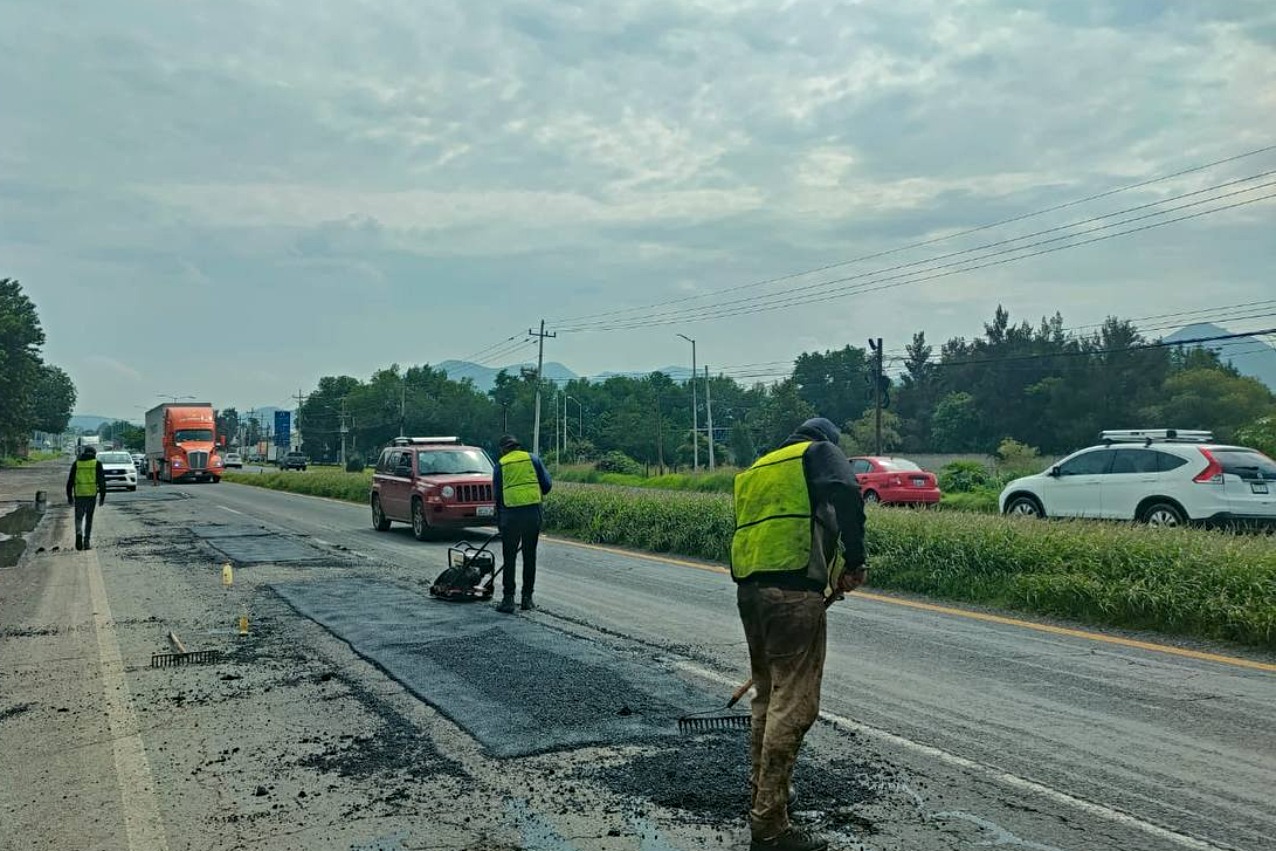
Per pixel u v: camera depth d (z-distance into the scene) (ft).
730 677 23.54
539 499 33.96
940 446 283.18
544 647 27.20
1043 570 34.83
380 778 16.78
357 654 26.50
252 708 21.29
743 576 14.46
